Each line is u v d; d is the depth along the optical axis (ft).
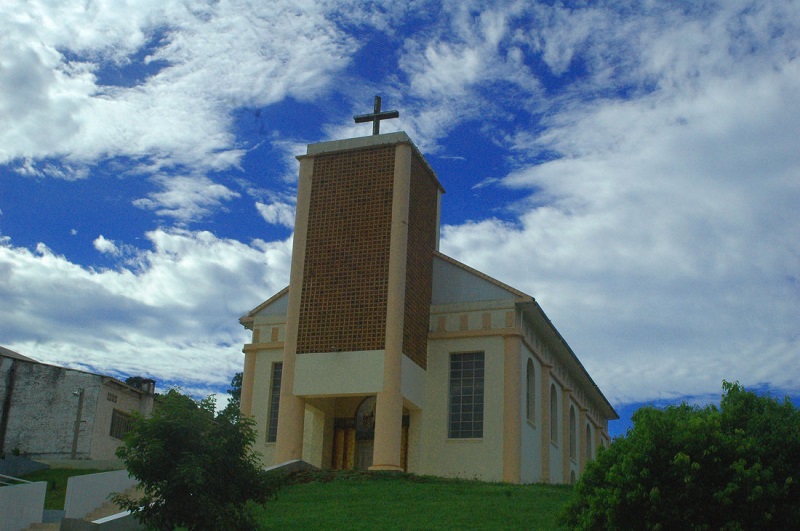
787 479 62.03
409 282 122.52
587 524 65.36
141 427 68.95
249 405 132.46
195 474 65.36
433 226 134.41
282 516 82.84
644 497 62.95
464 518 81.30
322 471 109.60
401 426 116.67
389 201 123.24
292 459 115.85
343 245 123.34
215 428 71.26
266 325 136.98
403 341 118.52
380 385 114.73
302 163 129.90
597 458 69.56
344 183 126.62
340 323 119.65
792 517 60.90
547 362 137.49
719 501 61.26
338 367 117.50
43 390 155.63
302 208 127.44
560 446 143.84
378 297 118.93
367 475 106.01
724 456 63.36
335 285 121.80
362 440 127.03
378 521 80.18
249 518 71.05
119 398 162.61
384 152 126.21
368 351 116.88
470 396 124.06
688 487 62.03
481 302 127.03
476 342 125.18
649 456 63.93
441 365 125.39
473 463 119.65
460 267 130.11
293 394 118.62
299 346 120.78
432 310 128.98
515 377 121.90
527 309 126.72
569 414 151.23
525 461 122.31
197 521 66.49
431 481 105.60
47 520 79.82
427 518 81.46
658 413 67.05
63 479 117.60
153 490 67.87
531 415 130.52
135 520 75.56
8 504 71.26
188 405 70.69
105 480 83.82
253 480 71.46
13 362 156.35
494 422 120.78
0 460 122.83
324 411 127.95
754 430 66.44
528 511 84.79
